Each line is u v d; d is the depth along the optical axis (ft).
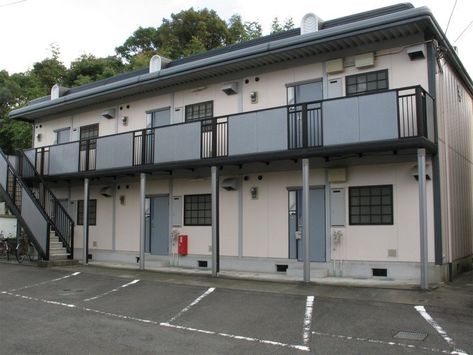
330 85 41.98
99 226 59.41
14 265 53.01
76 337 23.77
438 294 31.71
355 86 40.91
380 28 36.91
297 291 33.99
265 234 45.03
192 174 50.29
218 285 37.50
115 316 28.68
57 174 58.29
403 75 38.88
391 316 26.53
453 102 45.03
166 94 53.52
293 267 42.14
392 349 21.02
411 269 37.55
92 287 38.99
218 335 24.07
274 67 45.32
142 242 48.34
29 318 28.19
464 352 20.40
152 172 50.06
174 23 134.00
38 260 53.21
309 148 38.17
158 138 47.96
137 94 56.24
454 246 41.47
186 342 22.80
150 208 54.39
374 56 40.06
